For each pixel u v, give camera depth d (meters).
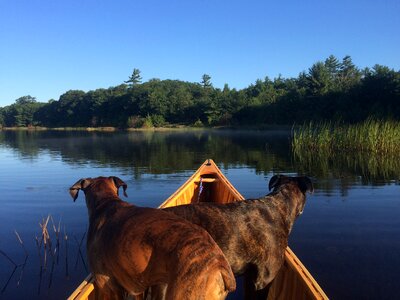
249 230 1.42
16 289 2.27
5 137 20.50
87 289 1.41
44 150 11.21
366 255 2.61
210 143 12.75
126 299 1.26
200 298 0.92
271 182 1.71
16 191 4.95
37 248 2.89
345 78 29.44
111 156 9.05
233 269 1.42
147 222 1.09
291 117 23.78
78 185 1.53
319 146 8.88
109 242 1.15
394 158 7.19
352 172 5.86
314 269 2.41
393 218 3.44
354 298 2.05
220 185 3.36
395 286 2.16
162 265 1.01
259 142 12.65
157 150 10.44
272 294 1.82
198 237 0.99
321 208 3.80
